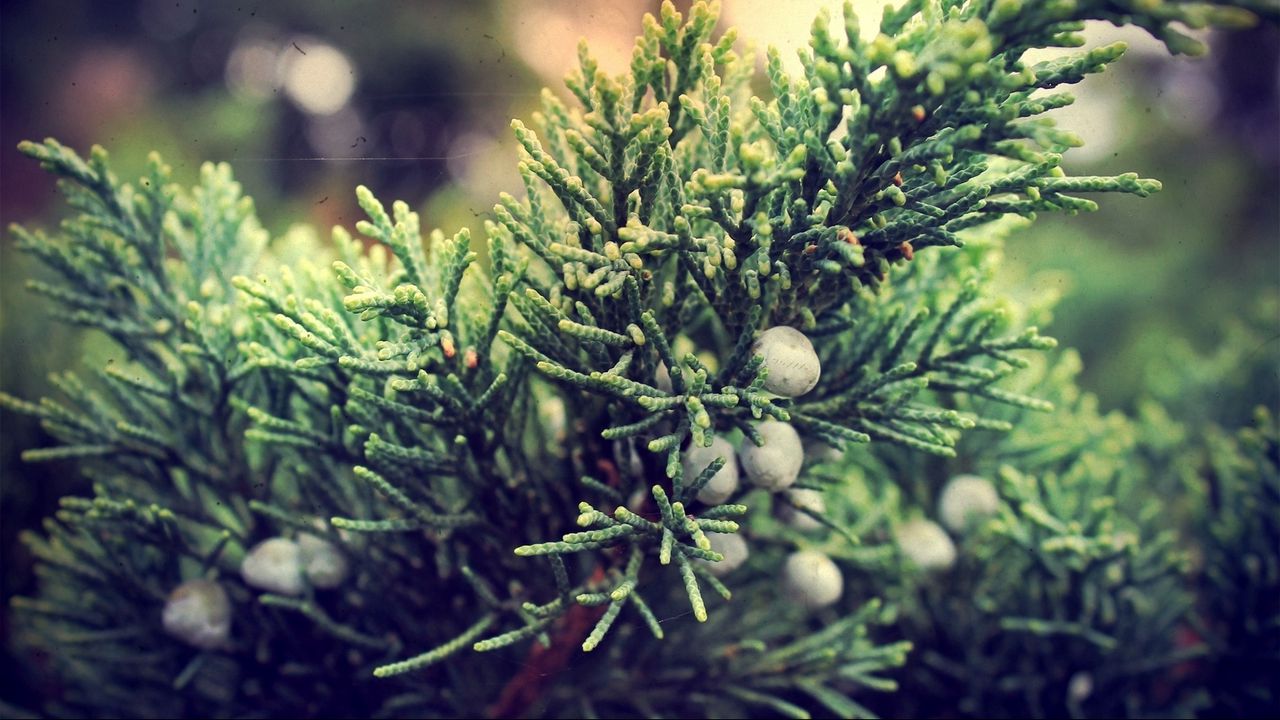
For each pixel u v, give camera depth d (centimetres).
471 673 17
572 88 16
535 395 17
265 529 17
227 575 17
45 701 20
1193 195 43
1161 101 40
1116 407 33
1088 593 19
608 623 14
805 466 16
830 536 18
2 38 44
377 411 16
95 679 19
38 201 40
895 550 18
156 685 18
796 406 16
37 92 44
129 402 18
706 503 15
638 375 15
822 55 14
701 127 15
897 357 16
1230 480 21
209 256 18
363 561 17
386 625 17
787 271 14
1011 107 14
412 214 16
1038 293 21
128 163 36
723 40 15
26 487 22
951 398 19
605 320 15
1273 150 47
